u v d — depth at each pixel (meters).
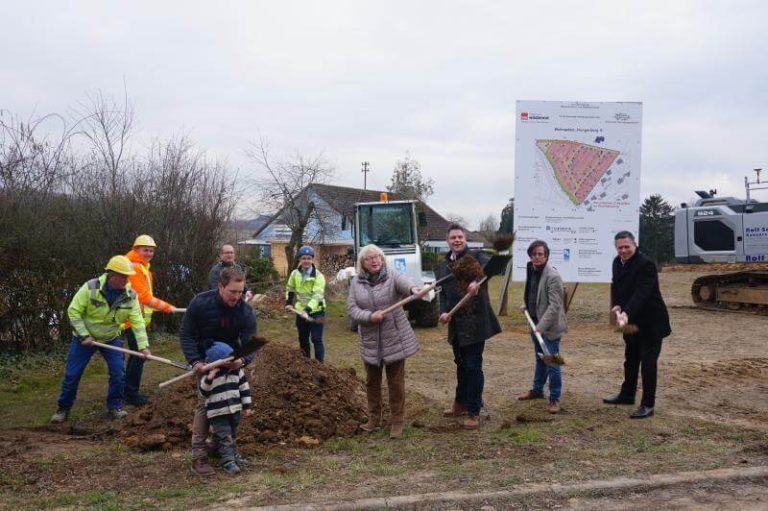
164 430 6.44
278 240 38.50
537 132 14.65
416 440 6.24
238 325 5.42
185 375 5.25
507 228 47.34
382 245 15.02
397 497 4.64
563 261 14.77
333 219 33.72
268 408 6.69
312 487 4.95
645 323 6.96
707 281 17.94
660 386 8.48
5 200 10.26
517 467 5.34
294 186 30.11
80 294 7.03
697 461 5.43
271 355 7.52
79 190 12.12
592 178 14.61
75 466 5.55
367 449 6.01
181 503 4.64
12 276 10.38
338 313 17.20
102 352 7.27
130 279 7.91
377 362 6.30
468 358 6.60
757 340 12.63
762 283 16.80
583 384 8.70
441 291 6.74
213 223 14.02
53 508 4.62
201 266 13.81
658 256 46.16
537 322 7.36
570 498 4.69
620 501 4.65
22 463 5.59
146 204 12.97
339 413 6.89
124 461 5.68
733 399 7.80
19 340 10.60
